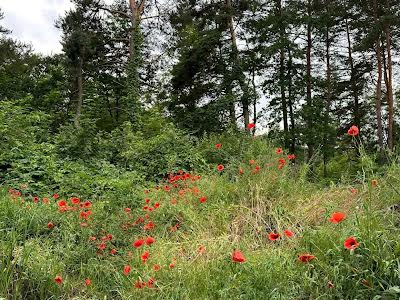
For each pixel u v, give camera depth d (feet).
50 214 18.13
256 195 17.98
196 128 61.41
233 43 67.21
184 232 17.28
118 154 36.86
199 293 11.50
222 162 34.88
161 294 11.72
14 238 13.34
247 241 14.83
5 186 22.53
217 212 17.65
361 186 15.39
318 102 66.95
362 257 10.23
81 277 14.12
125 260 14.90
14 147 29.60
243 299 10.35
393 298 9.33
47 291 12.52
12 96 79.25
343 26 83.92
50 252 14.60
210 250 13.61
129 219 18.22
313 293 10.27
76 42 71.92
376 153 16.57
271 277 10.67
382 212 13.15
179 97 69.92
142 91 67.41
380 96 72.02
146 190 23.11
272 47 65.77
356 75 87.71
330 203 14.89
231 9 65.72
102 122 78.33
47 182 25.99
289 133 63.98
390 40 76.69
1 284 11.59
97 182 25.76
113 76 83.61
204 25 68.49
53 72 81.87
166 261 13.51
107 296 12.94
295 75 70.54
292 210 16.60
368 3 73.15
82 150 34.94
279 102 69.21
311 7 70.28
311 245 11.82
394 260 9.97
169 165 32.40
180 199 20.02
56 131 63.31
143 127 50.06
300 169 21.03
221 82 66.03
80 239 16.40
